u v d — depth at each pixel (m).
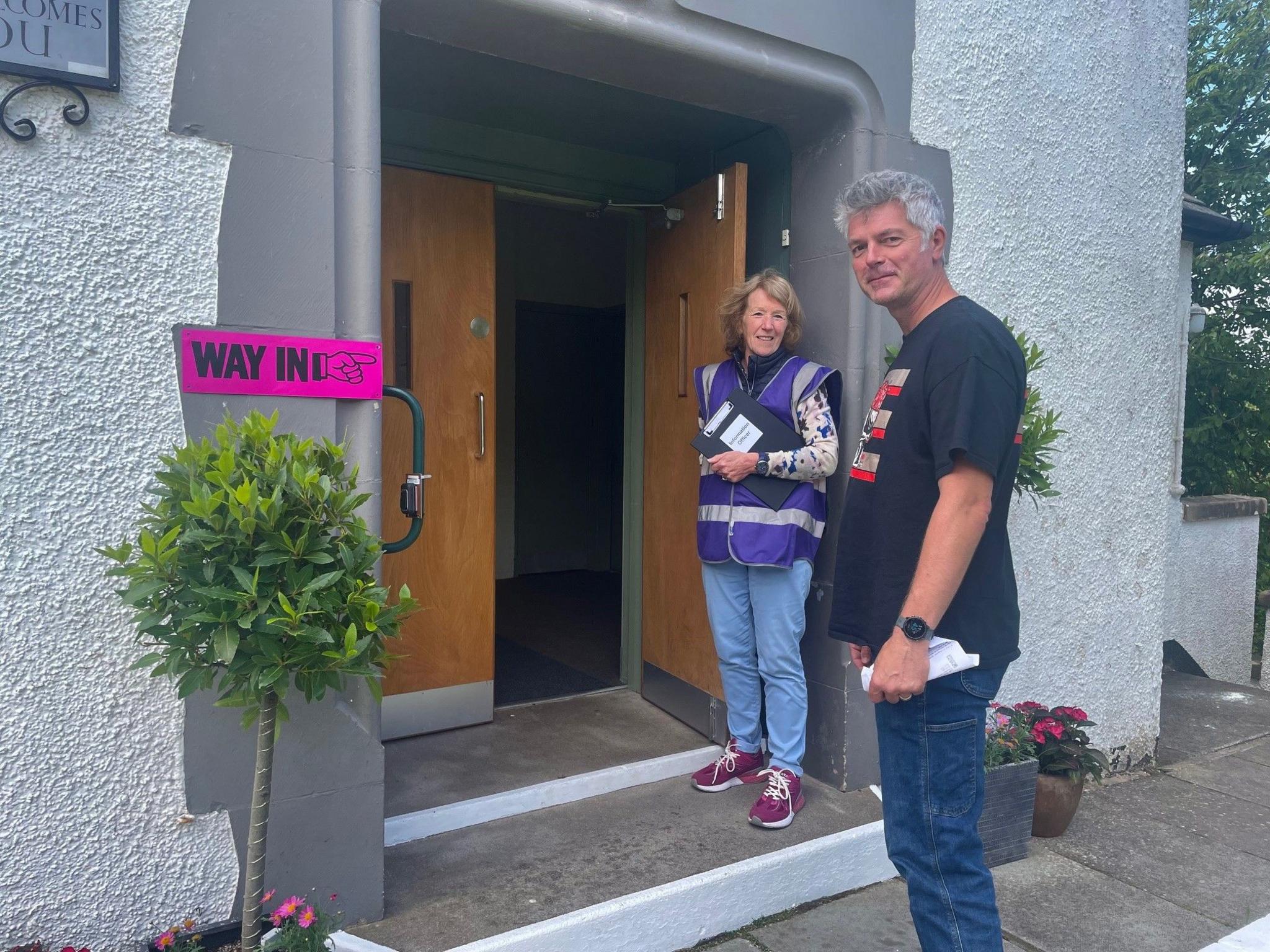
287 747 2.03
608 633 5.06
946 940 1.73
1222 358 7.51
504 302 6.38
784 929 2.41
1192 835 3.17
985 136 3.26
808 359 3.15
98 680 1.85
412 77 3.02
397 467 3.26
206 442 1.68
